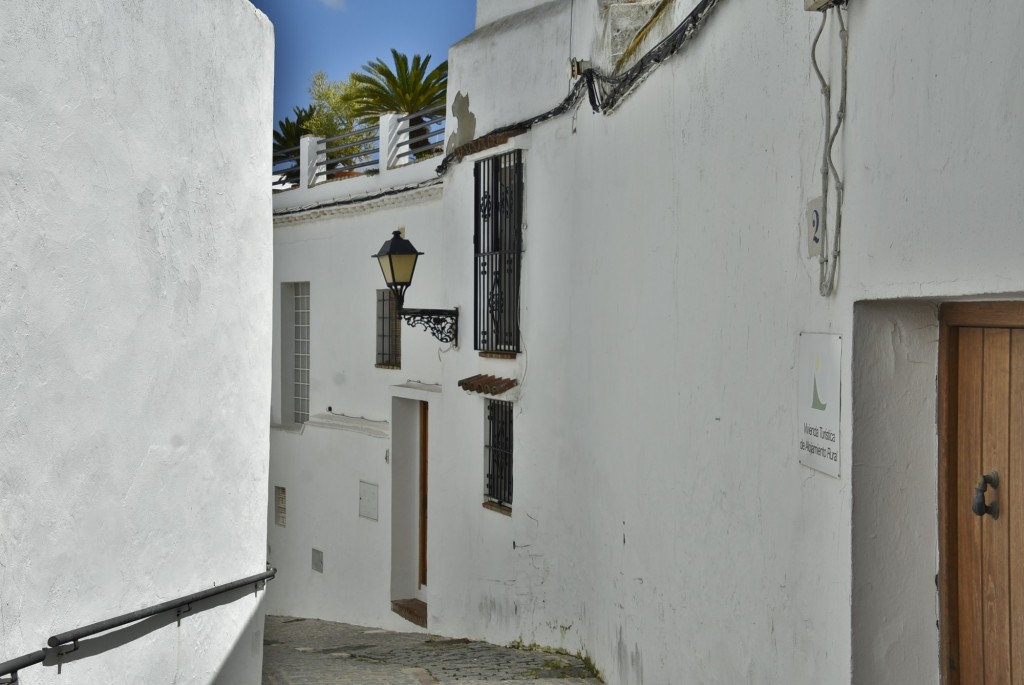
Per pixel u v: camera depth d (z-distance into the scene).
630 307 6.75
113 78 4.54
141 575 4.84
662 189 6.00
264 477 6.09
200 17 5.26
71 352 4.26
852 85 3.39
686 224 5.51
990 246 2.51
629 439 6.75
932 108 2.82
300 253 15.45
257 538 6.02
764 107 4.29
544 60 9.15
